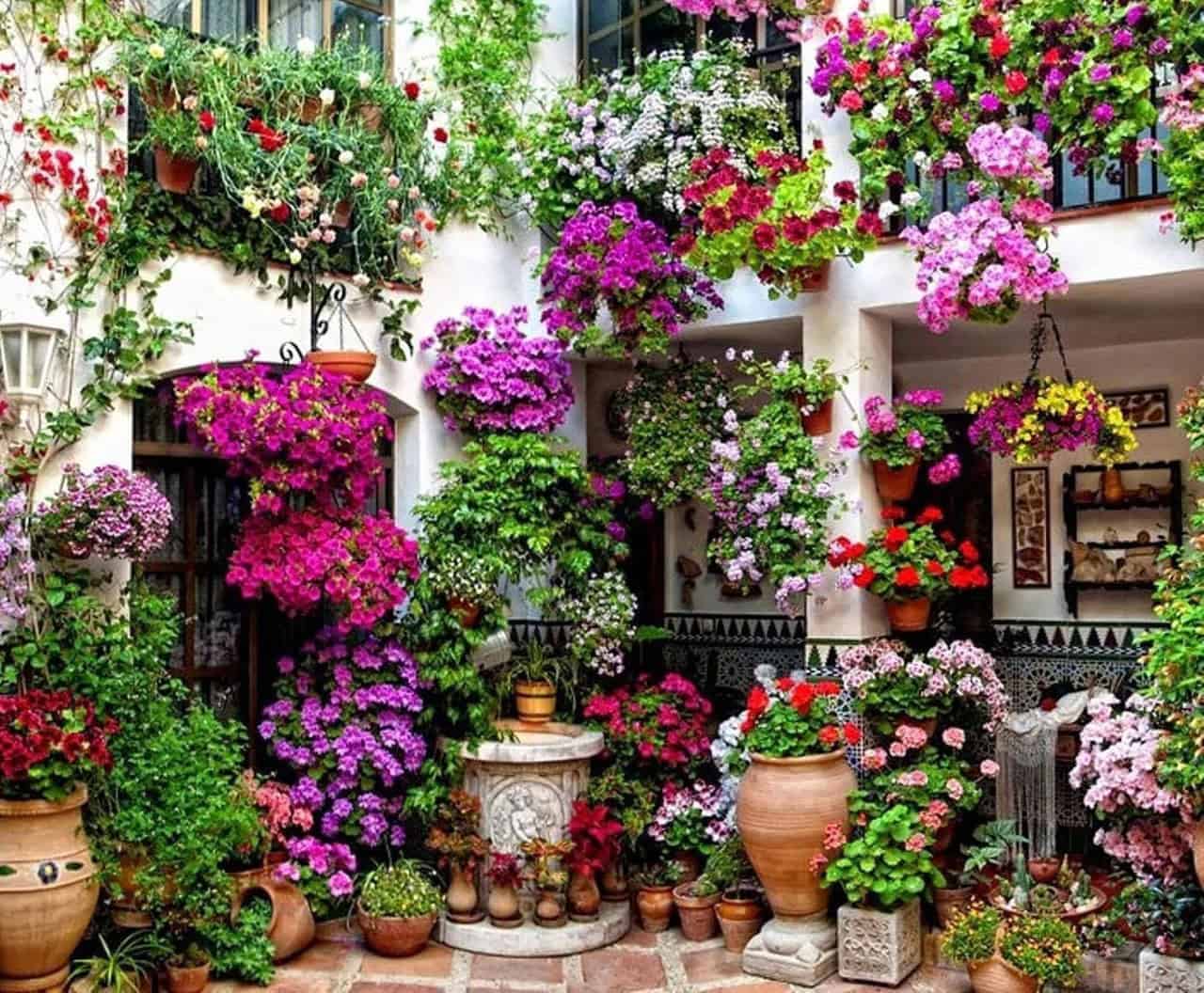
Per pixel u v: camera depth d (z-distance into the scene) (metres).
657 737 6.30
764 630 8.05
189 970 5.13
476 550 6.29
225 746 5.63
